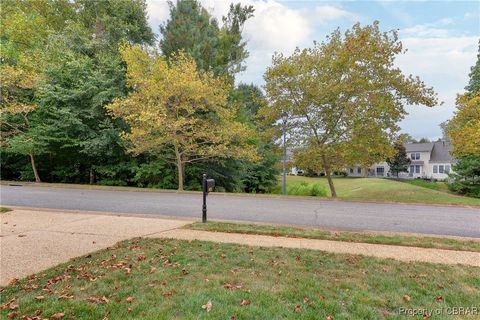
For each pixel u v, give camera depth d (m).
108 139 17.89
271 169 25.17
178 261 4.54
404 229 7.32
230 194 14.38
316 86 14.31
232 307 3.11
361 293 3.49
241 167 20.98
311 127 15.18
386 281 3.87
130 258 4.67
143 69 16.30
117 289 3.55
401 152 48.09
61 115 18.05
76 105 18.42
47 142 18.70
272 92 15.09
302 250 5.20
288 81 14.66
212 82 16.39
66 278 3.90
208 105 16.36
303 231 6.57
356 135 14.03
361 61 13.99
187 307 3.11
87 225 7.05
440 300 3.36
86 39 19.33
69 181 22.03
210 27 20.78
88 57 19.22
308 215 9.09
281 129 15.74
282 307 3.12
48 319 2.88
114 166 19.77
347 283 3.78
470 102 16.47
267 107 15.57
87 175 22.02
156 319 2.87
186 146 16.31
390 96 13.87
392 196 20.86
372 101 13.50
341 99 14.32
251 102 27.53
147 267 4.28
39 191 14.02
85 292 3.48
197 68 18.44
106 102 18.03
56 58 18.97
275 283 3.75
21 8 24.02
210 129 16.56
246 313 2.98
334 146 14.62
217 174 19.86
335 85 13.91
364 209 10.39
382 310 3.14
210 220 7.87
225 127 16.67
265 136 16.27
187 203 11.05
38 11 24.55
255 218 8.49
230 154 16.91
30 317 2.91
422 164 49.22
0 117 17.89
